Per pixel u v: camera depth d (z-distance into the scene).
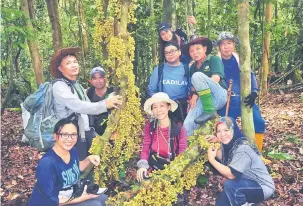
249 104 4.73
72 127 3.77
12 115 10.84
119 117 4.42
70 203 3.93
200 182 5.14
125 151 4.68
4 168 6.39
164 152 4.56
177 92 5.02
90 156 4.22
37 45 10.05
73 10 13.30
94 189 4.10
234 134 4.07
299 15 13.69
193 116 4.83
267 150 6.39
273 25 10.64
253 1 10.05
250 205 4.12
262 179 3.98
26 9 9.37
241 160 3.91
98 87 5.37
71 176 3.89
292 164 5.80
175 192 4.12
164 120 4.55
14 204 5.04
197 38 4.85
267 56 11.72
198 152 4.27
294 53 14.16
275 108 10.68
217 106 4.72
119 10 4.38
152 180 4.05
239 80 5.13
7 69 12.28
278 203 4.72
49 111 4.45
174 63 5.03
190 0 9.03
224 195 4.11
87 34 12.50
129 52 4.44
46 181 3.70
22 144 7.77
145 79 12.12
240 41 4.66
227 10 9.97
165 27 5.15
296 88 13.23
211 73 4.82
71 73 4.46
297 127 8.23
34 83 13.59
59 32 9.30
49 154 3.81
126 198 4.05
